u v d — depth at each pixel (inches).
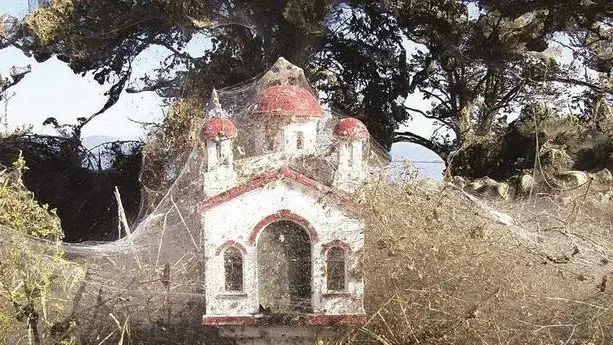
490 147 631.2
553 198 378.0
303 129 239.0
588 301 231.5
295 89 245.3
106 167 727.1
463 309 223.5
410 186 251.4
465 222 246.2
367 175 241.9
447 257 227.5
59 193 711.1
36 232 250.7
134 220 578.9
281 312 219.3
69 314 241.8
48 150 745.0
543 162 488.1
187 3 618.5
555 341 227.0
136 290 253.4
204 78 685.3
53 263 239.6
